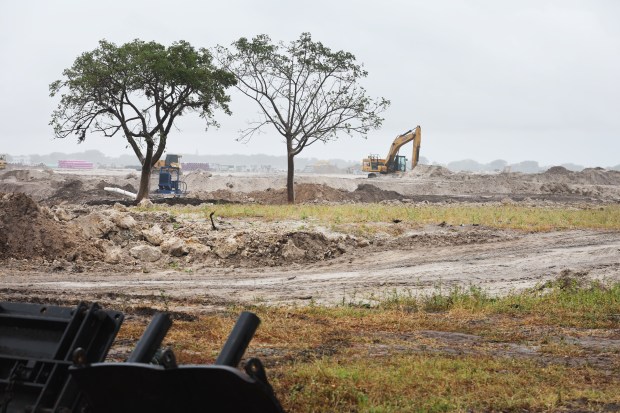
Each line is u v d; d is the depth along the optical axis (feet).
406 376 33.94
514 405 30.01
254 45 183.32
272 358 38.22
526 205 199.11
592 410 29.94
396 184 299.79
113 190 218.59
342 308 57.82
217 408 15.02
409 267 84.99
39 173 307.58
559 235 109.60
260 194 210.79
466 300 61.82
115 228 93.25
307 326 48.44
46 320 18.44
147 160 169.17
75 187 229.04
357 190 245.86
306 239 95.25
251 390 14.37
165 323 17.40
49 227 87.40
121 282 73.77
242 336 16.34
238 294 67.21
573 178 358.64
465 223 122.31
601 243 99.71
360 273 81.92
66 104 160.97
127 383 15.29
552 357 41.60
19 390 17.67
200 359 36.58
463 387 32.86
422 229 112.47
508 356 41.42
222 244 91.09
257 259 90.43
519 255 90.79
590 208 185.78
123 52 159.94
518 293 66.90
